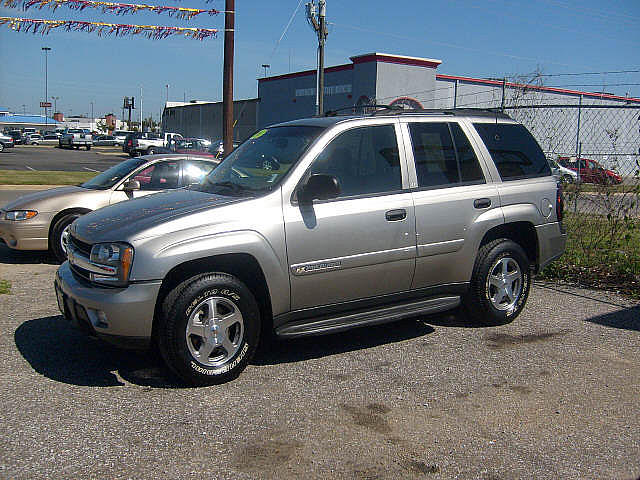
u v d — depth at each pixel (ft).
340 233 16.14
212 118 195.62
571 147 43.39
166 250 14.20
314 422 13.03
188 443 12.01
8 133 229.25
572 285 25.77
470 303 19.53
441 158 18.54
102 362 16.26
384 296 17.43
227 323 14.97
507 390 14.85
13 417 12.96
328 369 16.14
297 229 15.57
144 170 29.81
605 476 11.09
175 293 14.35
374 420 13.17
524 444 12.23
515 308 20.18
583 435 12.63
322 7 75.56
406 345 18.12
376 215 16.67
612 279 26.18
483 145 19.56
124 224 15.06
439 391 14.75
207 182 18.19
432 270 18.04
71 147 193.77
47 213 27.84
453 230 18.20
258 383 15.12
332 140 16.70
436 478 10.94
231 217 14.98
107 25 37.78
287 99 139.74
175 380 15.20
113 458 11.39
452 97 114.42
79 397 14.07
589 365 16.56
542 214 20.34
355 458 11.58
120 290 14.15
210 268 15.14
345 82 119.85
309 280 15.88
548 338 18.83
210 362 14.82
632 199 26.78
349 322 16.66
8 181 67.87
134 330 14.11
